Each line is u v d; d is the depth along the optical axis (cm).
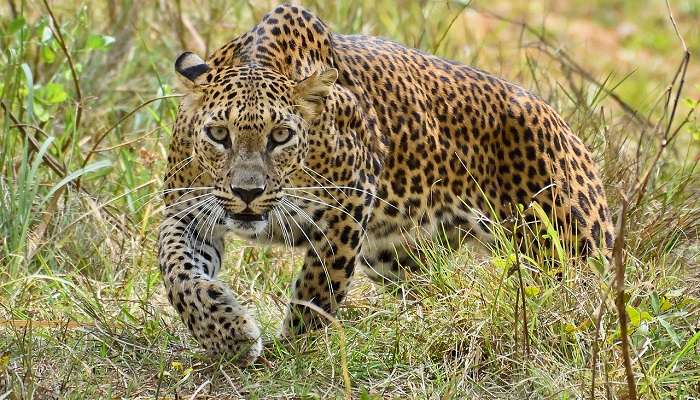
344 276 1018
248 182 926
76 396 873
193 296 943
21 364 934
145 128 1363
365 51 1082
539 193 1109
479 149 1122
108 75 1452
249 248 1167
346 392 867
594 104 1424
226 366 946
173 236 982
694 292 1062
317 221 999
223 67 990
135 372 942
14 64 1270
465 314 984
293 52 1009
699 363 941
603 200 1148
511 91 1138
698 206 1252
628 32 2481
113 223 1186
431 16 1719
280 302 1045
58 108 1381
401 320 992
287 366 938
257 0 1641
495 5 2519
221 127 938
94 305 1048
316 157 980
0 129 1299
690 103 1190
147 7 1583
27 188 1138
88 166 1179
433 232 1106
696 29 2502
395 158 1070
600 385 906
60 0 1576
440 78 1119
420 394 914
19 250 1099
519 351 949
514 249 1053
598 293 978
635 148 1400
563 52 1596
